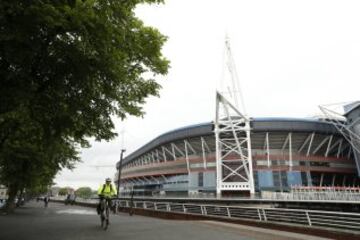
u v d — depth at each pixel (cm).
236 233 1191
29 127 1216
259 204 5322
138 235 1093
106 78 851
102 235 1087
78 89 866
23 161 2484
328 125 7519
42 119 1005
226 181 7312
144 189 10762
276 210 1664
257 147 7938
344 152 8481
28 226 1423
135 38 913
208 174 7800
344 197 4738
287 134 7456
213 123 7394
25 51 684
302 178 7456
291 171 7469
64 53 739
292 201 4931
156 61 1077
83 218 1958
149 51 1037
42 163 2541
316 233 1238
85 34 726
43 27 686
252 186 6512
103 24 736
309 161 7731
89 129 1108
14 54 675
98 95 959
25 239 968
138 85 1135
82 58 751
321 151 8244
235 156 7462
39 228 1330
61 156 2736
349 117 6931
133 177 11231
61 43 720
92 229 1291
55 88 820
